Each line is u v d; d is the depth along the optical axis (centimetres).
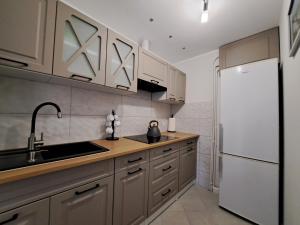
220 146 175
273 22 161
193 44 212
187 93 261
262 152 145
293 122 105
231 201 164
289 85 116
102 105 169
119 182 117
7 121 108
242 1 132
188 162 219
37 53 93
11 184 69
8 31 82
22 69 90
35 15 92
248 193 152
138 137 192
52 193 81
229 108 169
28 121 117
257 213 146
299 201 91
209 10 144
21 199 71
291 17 106
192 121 251
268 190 141
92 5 140
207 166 229
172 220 153
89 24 121
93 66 123
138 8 144
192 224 148
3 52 81
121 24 169
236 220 155
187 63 264
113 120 168
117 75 144
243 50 192
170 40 202
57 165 81
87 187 97
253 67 153
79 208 93
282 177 138
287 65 123
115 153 110
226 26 169
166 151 171
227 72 173
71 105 143
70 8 109
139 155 135
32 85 119
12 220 68
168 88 219
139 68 168
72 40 112
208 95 235
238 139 161
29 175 71
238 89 163
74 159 93
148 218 146
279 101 140
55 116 132
